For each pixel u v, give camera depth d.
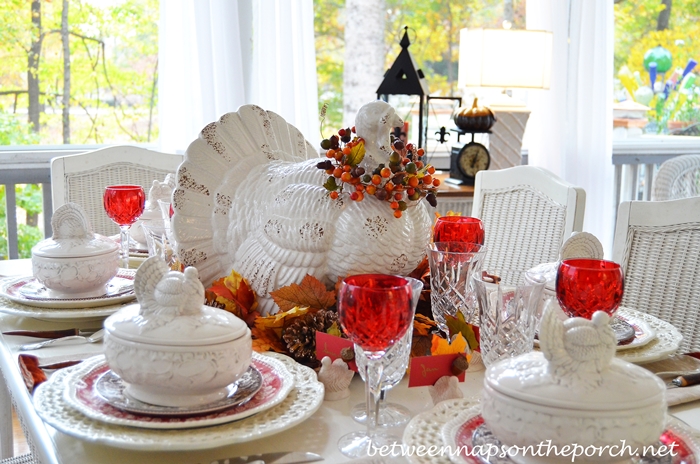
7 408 1.51
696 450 0.65
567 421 0.58
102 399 0.75
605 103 3.20
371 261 0.98
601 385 0.60
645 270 1.44
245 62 2.79
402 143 1.02
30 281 1.26
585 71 3.16
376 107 1.00
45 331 1.07
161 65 2.67
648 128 3.73
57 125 2.87
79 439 0.68
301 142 1.25
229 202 1.10
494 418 0.62
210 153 1.11
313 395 0.78
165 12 2.64
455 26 3.32
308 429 0.77
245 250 1.07
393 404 0.84
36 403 0.74
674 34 3.67
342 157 0.98
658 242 1.43
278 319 0.93
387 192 0.97
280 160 1.16
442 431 0.68
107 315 1.09
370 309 0.67
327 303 0.97
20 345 1.01
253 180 1.10
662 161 3.72
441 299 0.97
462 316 0.94
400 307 0.68
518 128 2.85
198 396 0.74
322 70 3.21
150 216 1.61
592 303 0.85
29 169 2.77
